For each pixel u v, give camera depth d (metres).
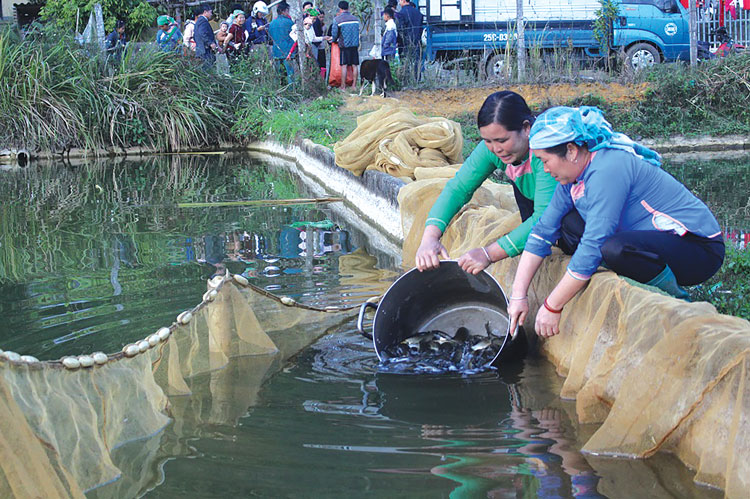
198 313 4.05
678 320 2.88
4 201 10.61
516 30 16.50
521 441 3.06
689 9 15.73
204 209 9.48
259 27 19.47
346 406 3.51
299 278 5.89
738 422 2.48
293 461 2.95
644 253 3.46
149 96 17.89
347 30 16.31
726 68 15.02
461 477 2.76
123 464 2.99
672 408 2.77
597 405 3.22
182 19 23.77
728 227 6.64
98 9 19.06
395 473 2.81
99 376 3.15
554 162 3.43
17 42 18.02
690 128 14.65
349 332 4.59
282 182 11.96
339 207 9.46
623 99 15.02
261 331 4.30
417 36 16.56
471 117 14.39
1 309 5.16
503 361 4.03
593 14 16.58
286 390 3.74
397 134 8.64
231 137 18.52
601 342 3.39
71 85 17.47
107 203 10.17
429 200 6.38
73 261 6.69
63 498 2.52
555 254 4.15
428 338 4.25
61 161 16.67
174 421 3.40
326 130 14.15
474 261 4.01
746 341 2.57
